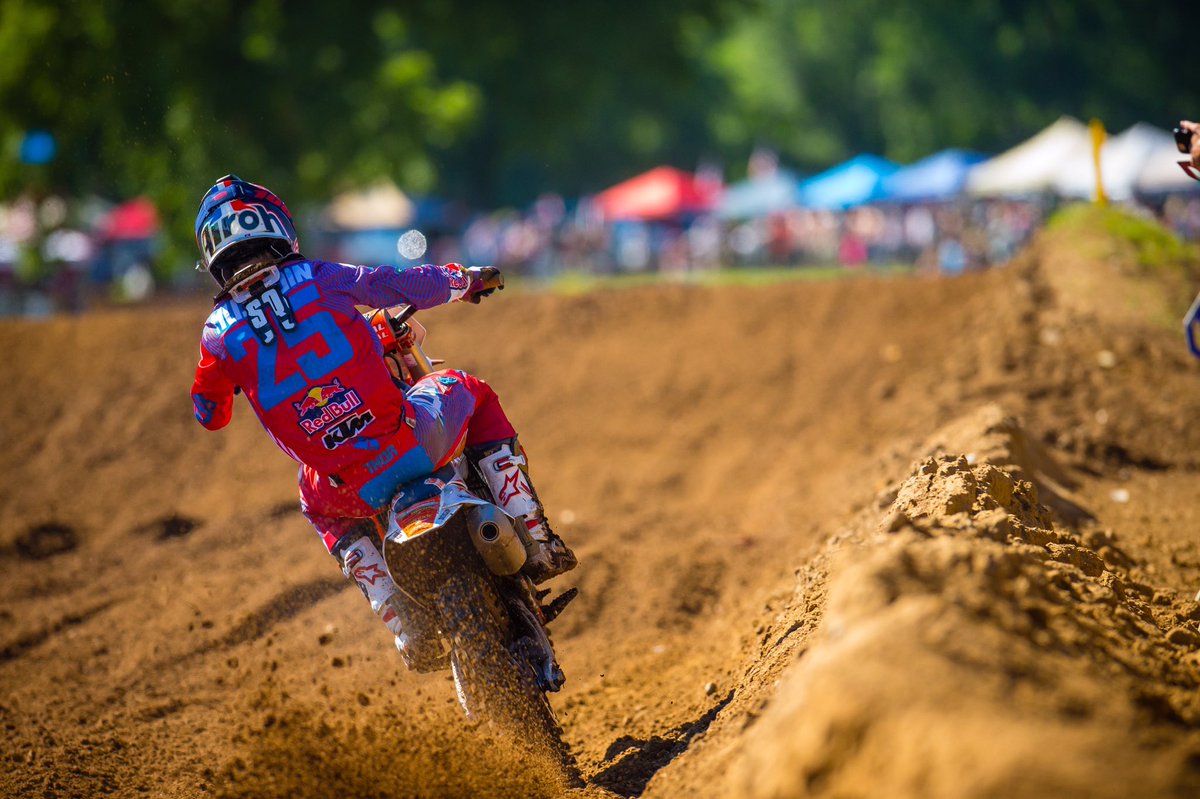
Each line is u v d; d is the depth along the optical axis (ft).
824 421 133.18
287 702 73.46
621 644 87.15
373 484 53.31
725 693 62.95
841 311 155.43
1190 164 65.62
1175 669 44.55
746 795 36.63
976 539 47.11
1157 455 111.04
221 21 359.66
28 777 65.67
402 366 59.77
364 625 87.92
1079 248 150.51
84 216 398.01
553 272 442.09
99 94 336.90
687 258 432.66
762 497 119.65
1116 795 28.71
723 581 97.09
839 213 431.02
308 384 52.31
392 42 478.18
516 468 57.98
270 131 370.12
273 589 96.53
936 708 32.14
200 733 71.92
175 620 93.71
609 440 139.13
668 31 478.59
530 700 52.19
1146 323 132.77
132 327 166.09
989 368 129.08
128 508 126.31
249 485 128.36
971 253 351.67
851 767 32.60
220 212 53.62
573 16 462.19
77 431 143.02
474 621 51.16
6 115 344.28
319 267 53.47
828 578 57.98
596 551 105.91
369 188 469.98
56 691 82.23
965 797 29.09
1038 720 31.99
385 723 63.46
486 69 493.77
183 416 144.36
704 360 151.74
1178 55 601.21
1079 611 45.93
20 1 340.18
